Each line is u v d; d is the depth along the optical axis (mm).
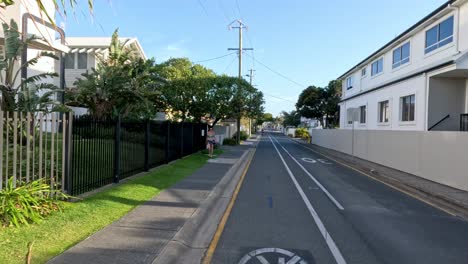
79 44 29594
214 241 6875
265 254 6215
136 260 5375
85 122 9508
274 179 15156
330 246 6699
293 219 8586
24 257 5133
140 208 8492
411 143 16766
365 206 10234
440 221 8742
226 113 35531
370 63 30422
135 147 13336
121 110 17594
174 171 15148
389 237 7344
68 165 8703
